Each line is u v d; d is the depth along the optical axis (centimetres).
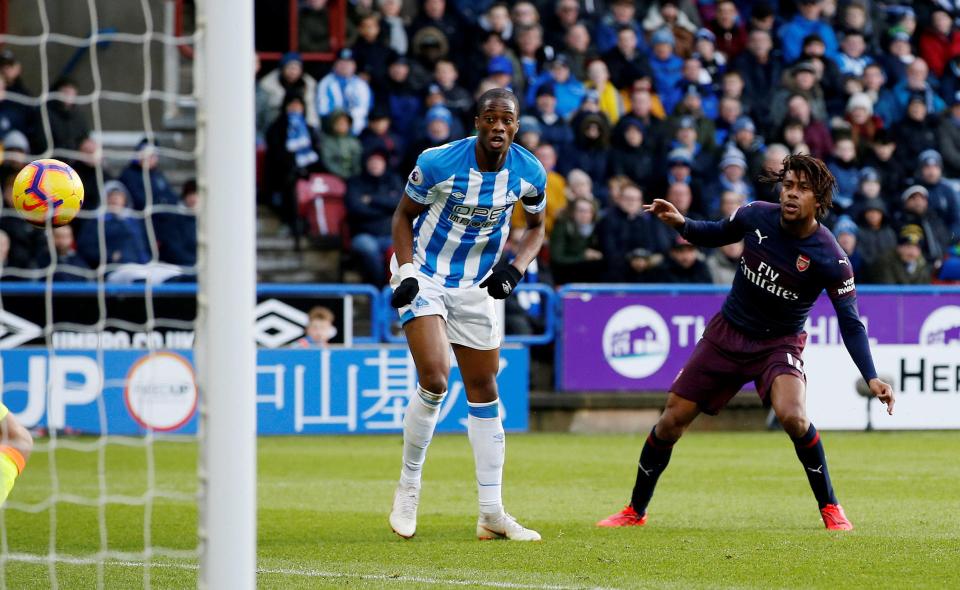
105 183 4775
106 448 3916
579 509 2600
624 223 4788
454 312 2123
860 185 5188
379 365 4256
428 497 2803
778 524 2350
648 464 2292
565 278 4781
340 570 1831
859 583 1720
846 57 5800
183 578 1819
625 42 5462
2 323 4044
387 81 5312
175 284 4184
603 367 4488
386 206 4912
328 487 2992
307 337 4275
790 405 2194
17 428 1725
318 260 5206
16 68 4944
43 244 4547
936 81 6009
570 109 5262
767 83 5625
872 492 2888
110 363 4059
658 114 5491
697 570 1817
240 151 1267
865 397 4412
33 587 1756
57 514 2525
